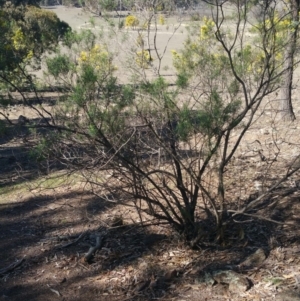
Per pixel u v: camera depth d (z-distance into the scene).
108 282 4.86
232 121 4.63
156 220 5.62
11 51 5.74
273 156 7.10
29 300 4.74
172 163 4.94
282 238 5.19
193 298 4.48
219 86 5.18
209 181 5.71
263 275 4.67
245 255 4.97
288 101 8.66
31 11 14.31
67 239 5.73
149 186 5.88
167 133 4.75
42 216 6.37
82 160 4.97
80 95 4.35
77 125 4.51
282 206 5.73
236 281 4.55
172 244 5.25
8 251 5.62
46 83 5.09
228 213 5.38
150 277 4.83
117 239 5.52
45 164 7.86
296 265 4.77
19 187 7.41
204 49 4.95
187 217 5.02
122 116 4.62
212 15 4.47
